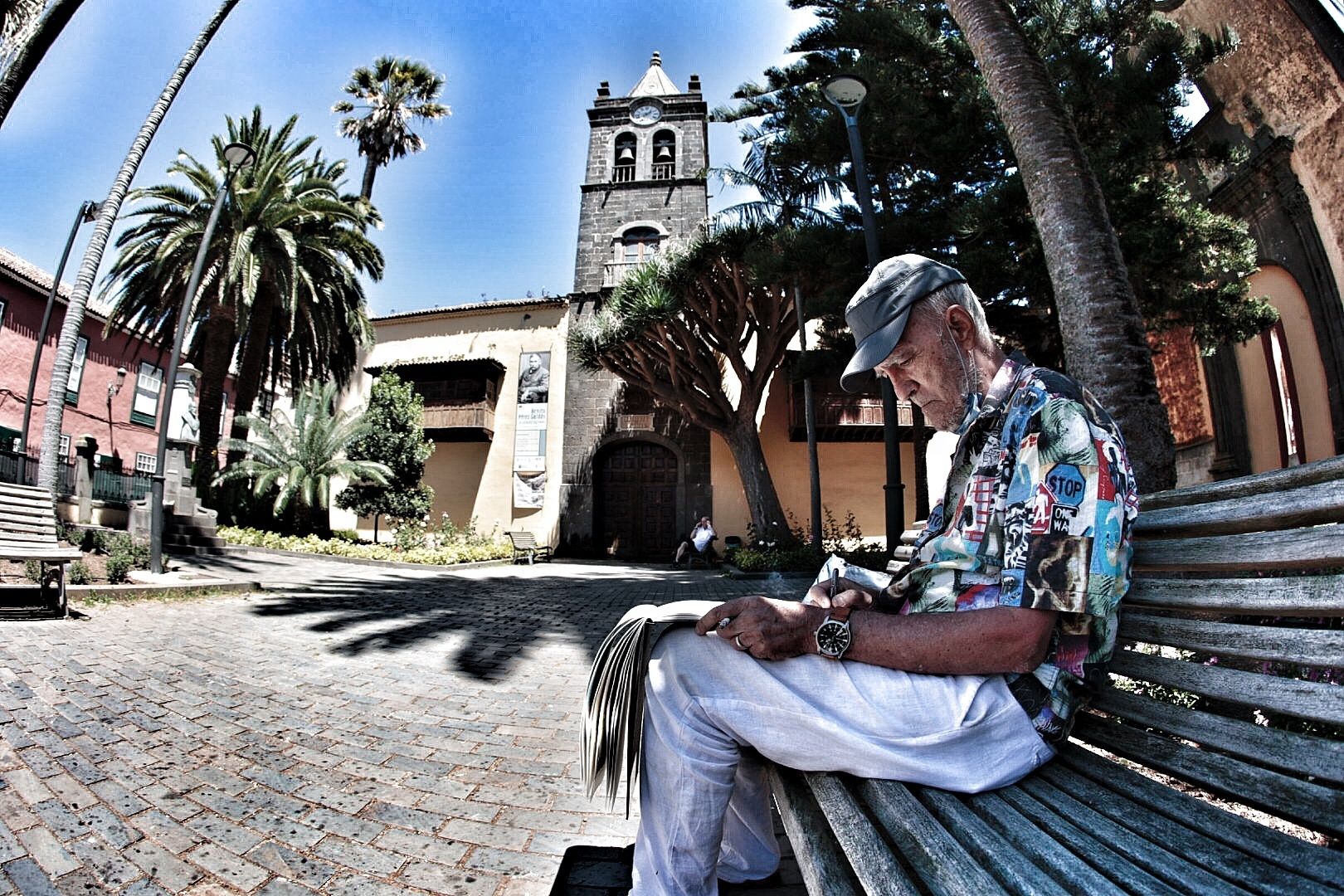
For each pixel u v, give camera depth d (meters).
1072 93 8.56
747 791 1.53
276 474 16.55
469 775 2.52
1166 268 8.59
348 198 19.75
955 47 10.06
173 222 16.16
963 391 1.31
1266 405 12.62
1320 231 10.65
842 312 11.72
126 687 3.42
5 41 4.41
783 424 19.69
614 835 2.03
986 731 1.07
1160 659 1.15
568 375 21.27
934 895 0.79
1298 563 0.91
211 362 17.00
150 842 1.88
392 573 12.20
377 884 1.72
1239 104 11.97
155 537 7.81
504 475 21.16
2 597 5.73
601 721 1.32
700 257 14.52
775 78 13.30
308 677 3.91
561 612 7.22
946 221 9.77
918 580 1.28
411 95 26.50
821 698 1.12
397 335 22.86
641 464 21.02
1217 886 0.75
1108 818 0.97
